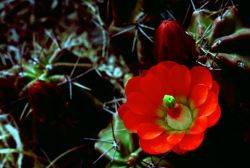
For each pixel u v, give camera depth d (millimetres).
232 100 347
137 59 400
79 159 401
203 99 326
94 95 398
